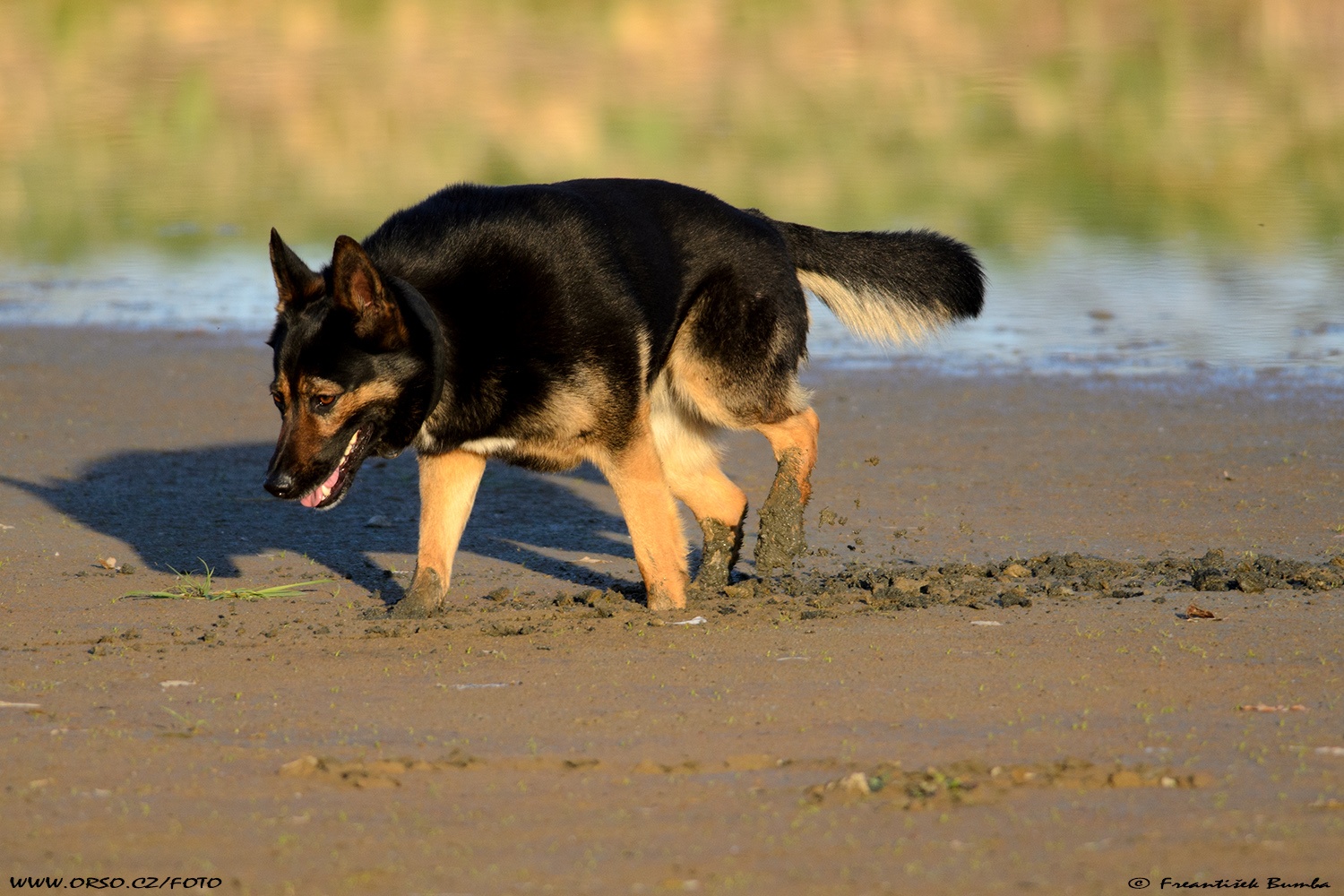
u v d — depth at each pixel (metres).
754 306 11.38
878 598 10.84
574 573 12.37
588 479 15.62
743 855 6.17
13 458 15.75
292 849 6.30
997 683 8.63
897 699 8.36
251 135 38.16
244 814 6.71
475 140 36.41
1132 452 15.59
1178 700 8.23
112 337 21.47
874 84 45.03
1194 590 10.85
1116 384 18.45
